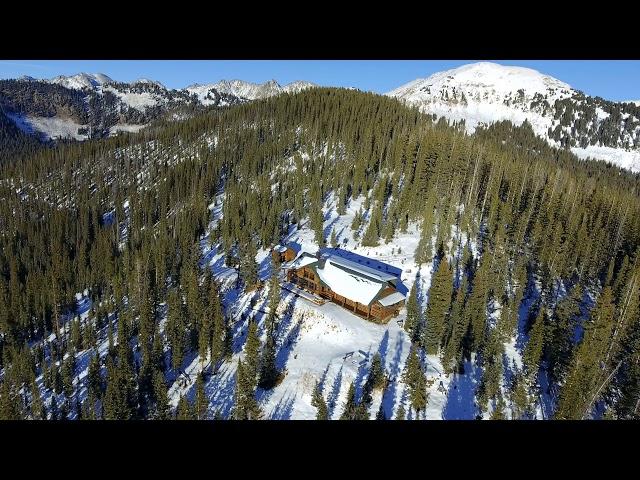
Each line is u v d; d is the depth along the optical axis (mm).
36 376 66375
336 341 59656
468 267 74188
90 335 69875
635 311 53000
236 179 133875
